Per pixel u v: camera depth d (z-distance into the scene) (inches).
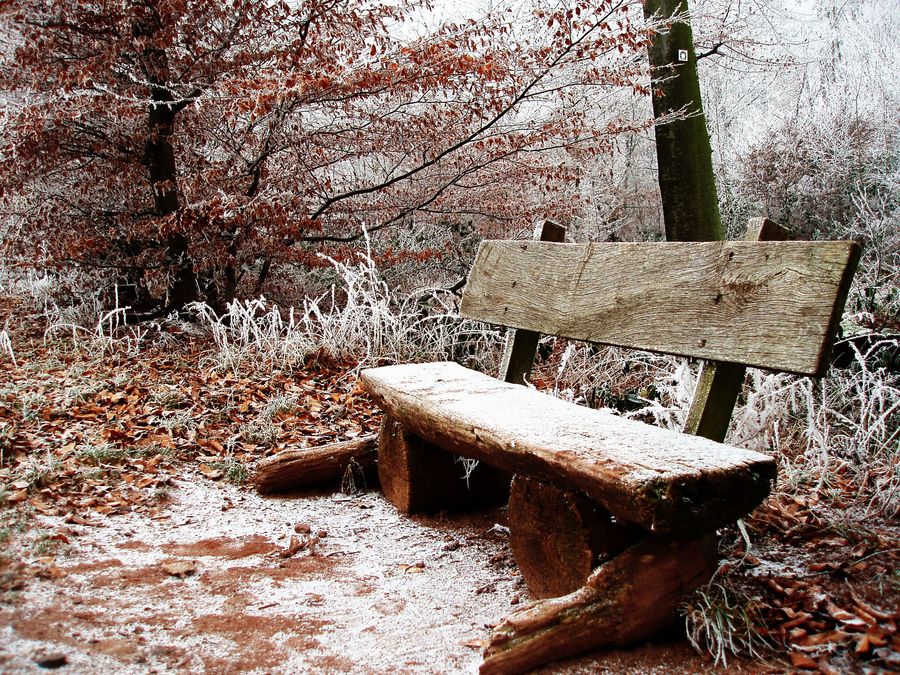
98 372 190.7
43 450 136.3
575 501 81.5
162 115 249.3
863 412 123.0
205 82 243.8
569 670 73.8
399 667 75.9
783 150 288.7
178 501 125.7
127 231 254.1
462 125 255.0
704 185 264.4
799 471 118.8
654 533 72.2
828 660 73.0
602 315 116.3
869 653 73.2
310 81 206.1
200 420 161.9
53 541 102.1
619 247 117.0
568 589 83.8
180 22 239.9
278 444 153.4
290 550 108.0
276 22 242.7
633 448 81.3
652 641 78.6
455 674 74.3
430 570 102.3
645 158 362.6
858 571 89.7
